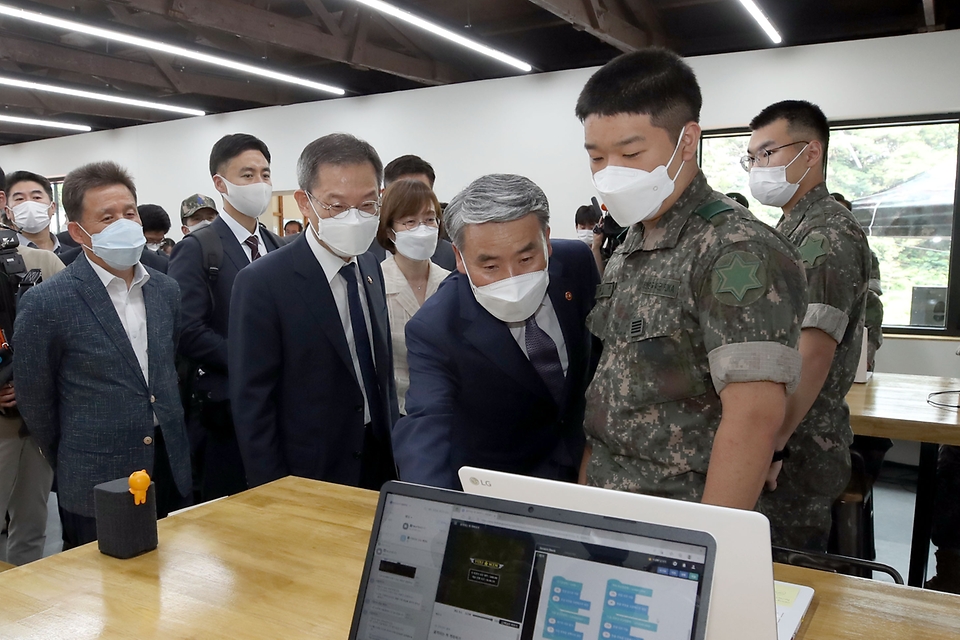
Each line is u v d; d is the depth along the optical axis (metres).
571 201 6.43
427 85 7.40
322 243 1.91
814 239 1.76
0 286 2.38
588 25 5.07
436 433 1.36
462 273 1.50
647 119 1.15
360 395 1.92
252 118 8.48
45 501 2.73
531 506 0.76
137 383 2.09
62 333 2.00
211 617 1.06
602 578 0.71
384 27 6.36
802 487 1.82
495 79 6.73
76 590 1.14
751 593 0.79
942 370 4.86
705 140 5.70
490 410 1.46
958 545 2.35
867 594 1.10
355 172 1.81
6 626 1.03
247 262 2.64
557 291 1.50
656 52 1.17
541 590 0.73
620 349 1.24
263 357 1.81
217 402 2.45
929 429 2.22
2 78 6.43
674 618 0.66
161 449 2.19
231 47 6.96
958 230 4.83
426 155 7.21
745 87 5.46
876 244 5.12
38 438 2.09
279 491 1.63
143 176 9.58
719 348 1.05
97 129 10.01
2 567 1.67
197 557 1.27
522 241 1.31
